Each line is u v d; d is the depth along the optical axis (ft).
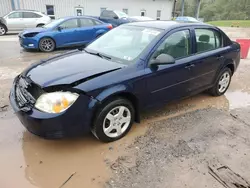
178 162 8.80
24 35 28.43
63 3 61.31
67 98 8.20
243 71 21.99
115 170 8.34
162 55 10.09
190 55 12.16
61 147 9.53
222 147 9.82
